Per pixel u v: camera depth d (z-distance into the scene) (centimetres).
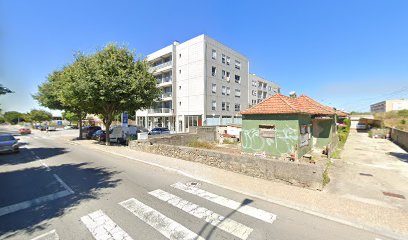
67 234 394
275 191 620
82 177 778
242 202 552
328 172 861
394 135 2034
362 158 1195
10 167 953
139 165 981
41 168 927
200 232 402
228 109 3572
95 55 1490
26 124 6925
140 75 1492
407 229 415
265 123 1108
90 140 2245
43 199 565
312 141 1373
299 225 436
